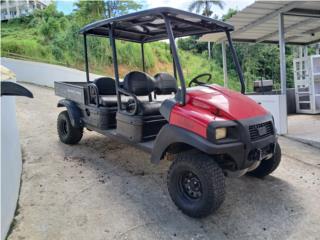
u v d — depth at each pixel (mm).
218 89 3271
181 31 3959
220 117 2693
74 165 4059
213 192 2572
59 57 16766
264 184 3465
